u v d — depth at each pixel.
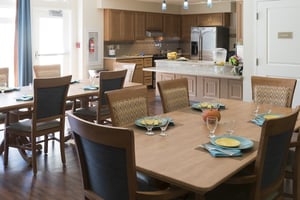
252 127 2.65
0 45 7.35
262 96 3.73
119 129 1.64
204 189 1.62
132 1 9.41
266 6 5.27
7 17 7.36
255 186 1.95
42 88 3.55
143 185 2.20
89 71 8.38
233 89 6.36
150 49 10.62
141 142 2.30
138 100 3.00
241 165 1.89
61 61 8.45
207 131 2.55
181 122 2.80
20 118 4.23
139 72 9.56
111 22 8.98
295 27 5.04
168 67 7.46
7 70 4.82
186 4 5.68
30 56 7.61
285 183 3.26
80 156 1.94
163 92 3.32
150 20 10.02
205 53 10.28
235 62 6.05
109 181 1.80
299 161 2.59
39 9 7.87
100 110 4.29
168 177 1.74
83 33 8.54
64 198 3.14
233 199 2.06
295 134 3.03
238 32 7.93
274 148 2.00
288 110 3.23
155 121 2.70
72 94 4.14
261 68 5.46
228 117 2.97
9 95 4.04
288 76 5.21
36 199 3.12
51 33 8.17
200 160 1.97
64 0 8.27
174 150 2.14
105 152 1.74
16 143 4.22
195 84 6.94
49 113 3.73
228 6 9.91
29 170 3.82
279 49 5.24
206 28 10.15
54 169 3.84
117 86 4.47
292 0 5.01
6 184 3.44
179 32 11.08
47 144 4.36
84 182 1.99
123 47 9.83
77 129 1.82
